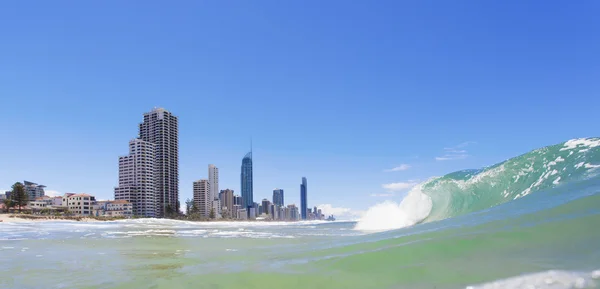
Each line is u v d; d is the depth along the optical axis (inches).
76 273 288.7
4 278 273.0
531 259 197.6
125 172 5812.0
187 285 222.4
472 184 746.2
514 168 663.8
